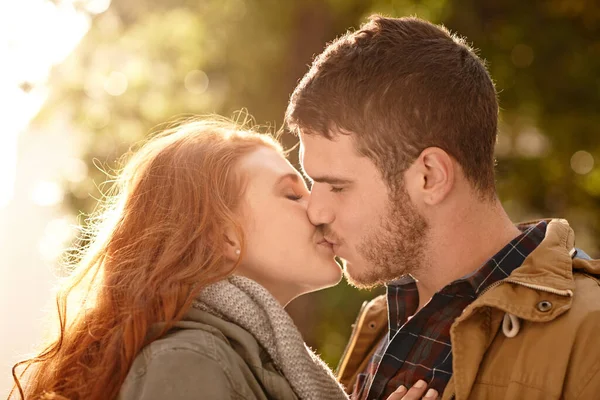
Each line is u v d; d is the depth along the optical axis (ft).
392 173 8.73
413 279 9.61
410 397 8.30
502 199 27.89
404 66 8.78
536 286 7.93
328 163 8.87
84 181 27.27
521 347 7.84
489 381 7.87
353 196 8.83
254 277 8.91
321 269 8.93
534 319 7.77
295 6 24.45
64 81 27.35
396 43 8.91
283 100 24.89
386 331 10.18
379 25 9.10
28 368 8.68
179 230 8.46
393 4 24.04
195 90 26.63
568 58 26.53
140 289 8.04
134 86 27.12
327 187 8.93
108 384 7.64
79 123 27.37
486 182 8.95
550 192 28.14
